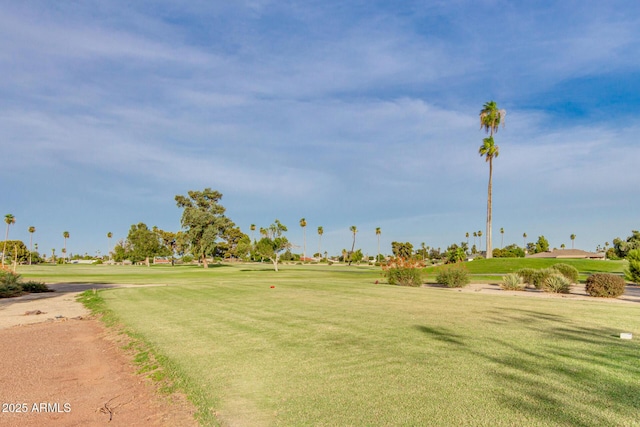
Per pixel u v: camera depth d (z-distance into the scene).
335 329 9.67
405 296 17.33
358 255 123.12
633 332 8.98
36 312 15.20
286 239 62.09
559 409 4.64
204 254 76.56
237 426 4.47
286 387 5.64
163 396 5.65
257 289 21.55
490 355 7.02
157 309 14.60
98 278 40.22
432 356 7.00
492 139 50.78
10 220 129.75
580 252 92.69
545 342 7.98
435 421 4.38
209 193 77.75
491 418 4.42
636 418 4.38
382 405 4.86
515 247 107.12
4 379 6.77
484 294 18.50
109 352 8.60
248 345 8.26
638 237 75.50
